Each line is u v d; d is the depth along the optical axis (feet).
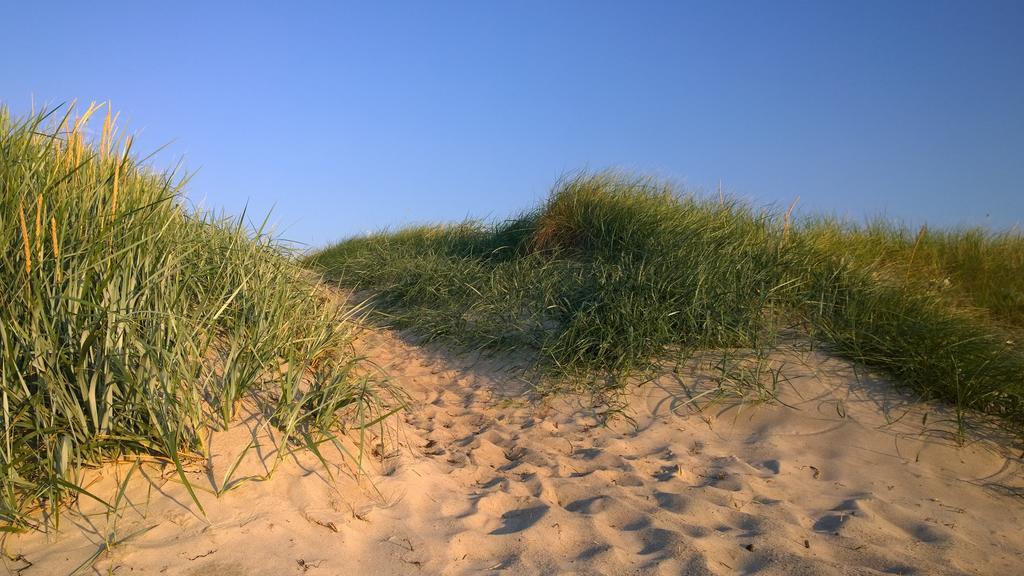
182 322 11.09
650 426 15.37
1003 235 29.50
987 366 15.62
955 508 11.98
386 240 36.19
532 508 11.22
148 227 12.05
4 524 8.27
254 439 10.57
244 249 17.17
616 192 27.17
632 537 10.44
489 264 26.84
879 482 12.83
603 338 18.35
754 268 20.65
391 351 20.95
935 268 26.48
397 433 13.96
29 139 11.25
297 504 10.02
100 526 8.64
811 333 18.39
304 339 15.15
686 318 18.60
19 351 9.57
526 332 20.25
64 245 10.63
